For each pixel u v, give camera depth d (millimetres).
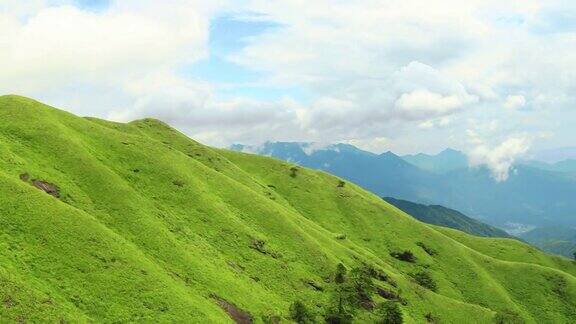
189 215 137625
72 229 92875
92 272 85312
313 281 137000
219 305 99625
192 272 107375
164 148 171250
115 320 77750
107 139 155750
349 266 159125
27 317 66875
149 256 105188
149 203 129625
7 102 144875
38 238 86438
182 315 85875
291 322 110562
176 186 148375
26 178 109062
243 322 99750
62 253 85938
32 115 140750
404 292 163125
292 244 152625
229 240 136250
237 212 158125
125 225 113188
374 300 143375
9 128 131375
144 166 150875
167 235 117125
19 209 90688
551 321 192750
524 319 188375
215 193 162250
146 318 81188
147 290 87875
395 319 132625
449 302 168000
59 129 139375
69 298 77250
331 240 176250
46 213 93062
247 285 117750
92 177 124625
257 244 141750
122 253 94562
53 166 122750
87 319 74438
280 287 127312
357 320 128500
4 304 66562
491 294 198375
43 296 72938
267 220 160875
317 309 124688
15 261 78188
